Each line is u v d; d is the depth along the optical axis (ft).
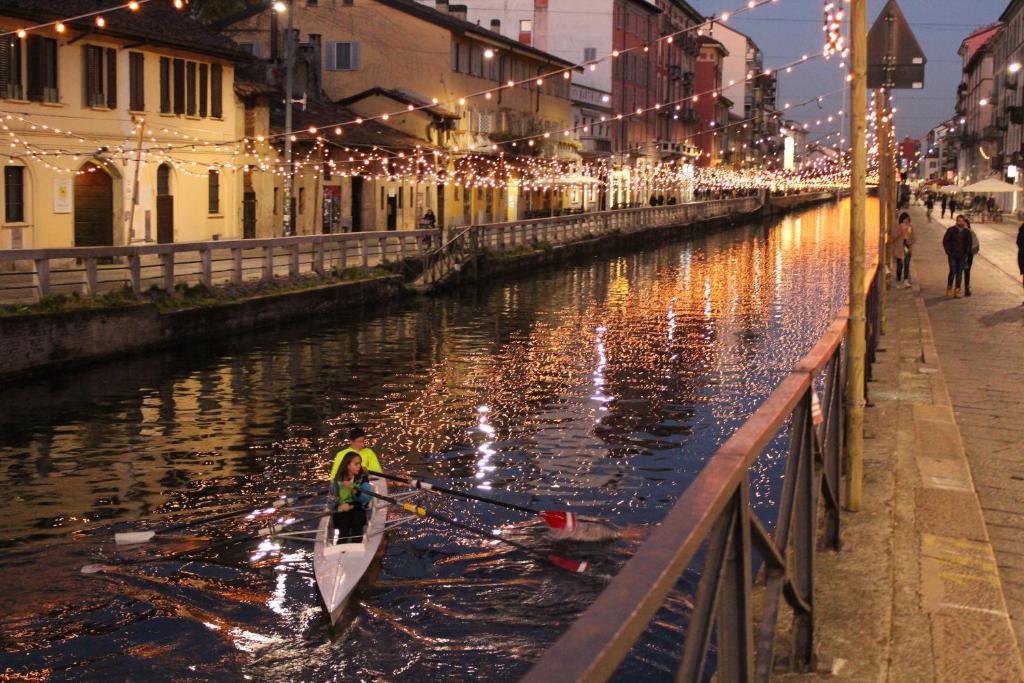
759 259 185.47
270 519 43.04
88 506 44.27
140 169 124.98
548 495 45.96
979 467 31.14
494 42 218.18
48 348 69.10
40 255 70.44
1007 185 222.48
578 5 292.81
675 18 376.89
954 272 88.07
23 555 38.81
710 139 414.82
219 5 208.64
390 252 130.82
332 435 56.54
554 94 262.67
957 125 459.32
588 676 6.19
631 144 323.37
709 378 72.84
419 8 209.97
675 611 31.76
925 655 16.62
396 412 62.08
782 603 18.72
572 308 115.44
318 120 166.91
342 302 107.86
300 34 205.67
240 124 148.36
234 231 145.59
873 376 45.98
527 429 57.67
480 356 82.94
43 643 32.30
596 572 37.78
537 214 252.01
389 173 179.73
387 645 32.58
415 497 45.65
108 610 34.63
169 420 59.31
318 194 162.81
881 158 61.62
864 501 25.25
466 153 191.42
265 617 34.32
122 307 75.61
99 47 118.42
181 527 40.93
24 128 107.55
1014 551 23.38
